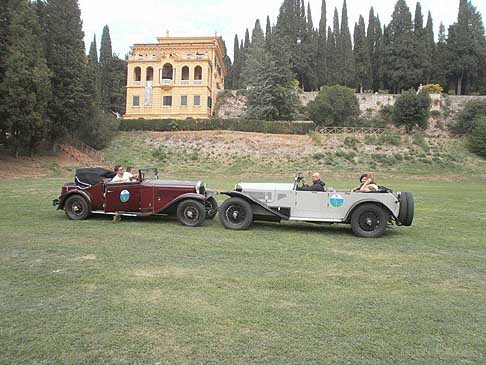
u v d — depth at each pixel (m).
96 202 10.80
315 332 4.03
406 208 9.42
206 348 3.65
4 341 3.73
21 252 7.04
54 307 4.54
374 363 3.46
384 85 75.69
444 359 3.57
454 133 58.03
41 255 6.85
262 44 67.44
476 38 75.56
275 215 9.89
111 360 3.43
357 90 75.44
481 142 45.41
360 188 10.15
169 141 45.94
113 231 9.27
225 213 10.05
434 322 4.36
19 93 30.11
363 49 75.56
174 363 3.39
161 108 58.56
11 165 31.28
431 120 59.94
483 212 14.52
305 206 9.80
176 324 4.14
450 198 20.17
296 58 71.06
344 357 3.55
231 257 7.07
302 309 4.63
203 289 5.24
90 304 4.64
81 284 5.35
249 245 8.14
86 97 39.09
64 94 37.31
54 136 38.31
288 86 56.53
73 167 35.34
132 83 59.00
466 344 3.87
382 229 9.43
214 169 39.88
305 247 8.11
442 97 62.81
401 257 7.42
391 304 4.87
